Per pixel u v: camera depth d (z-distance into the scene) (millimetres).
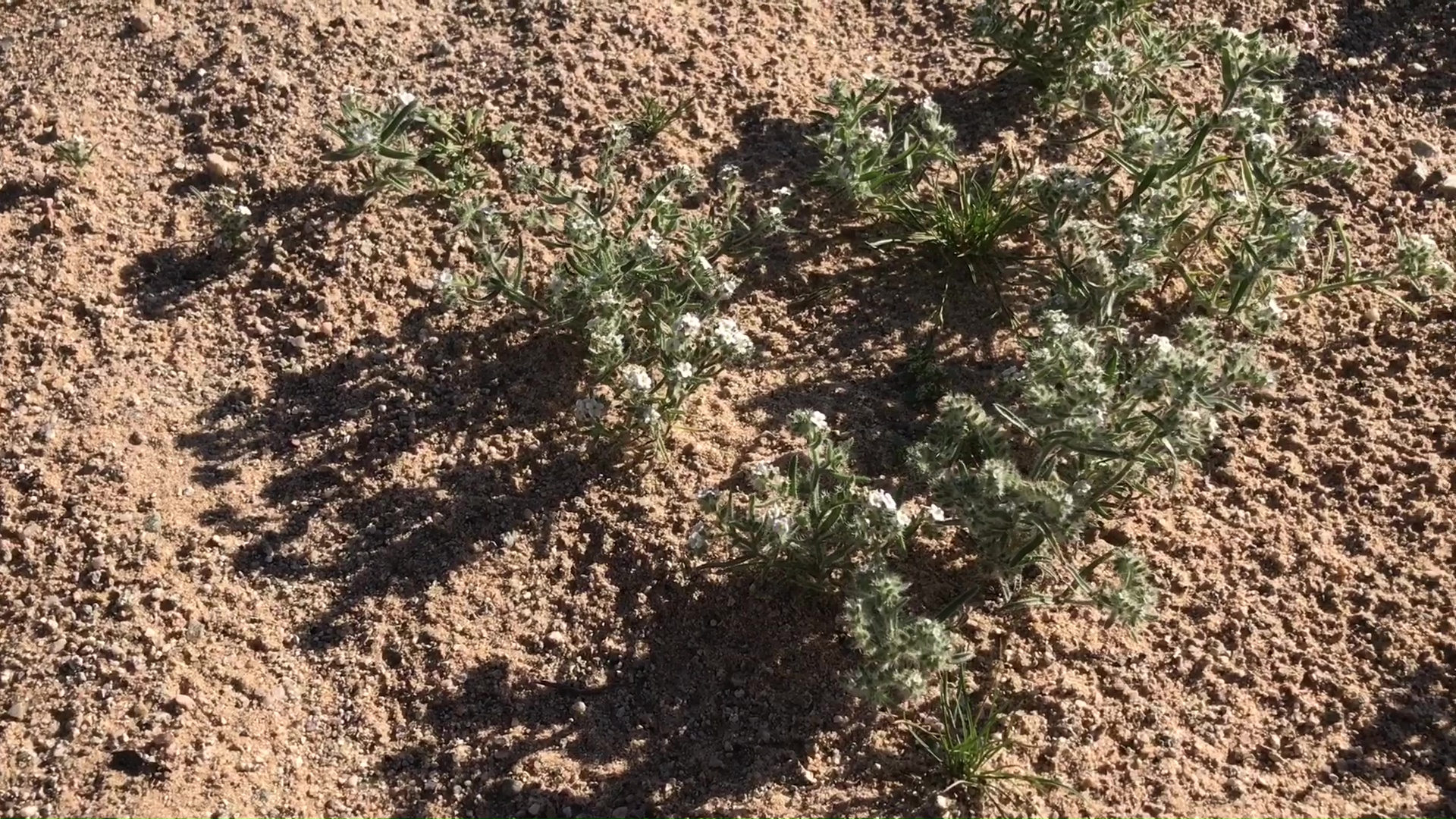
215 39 755
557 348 642
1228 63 647
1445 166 702
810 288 667
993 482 542
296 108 727
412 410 629
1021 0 767
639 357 629
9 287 664
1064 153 706
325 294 660
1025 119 720
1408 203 689
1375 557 588
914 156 682
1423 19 756
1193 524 599
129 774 543
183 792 540
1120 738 550
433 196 692
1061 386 562
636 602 581
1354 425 621
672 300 627
